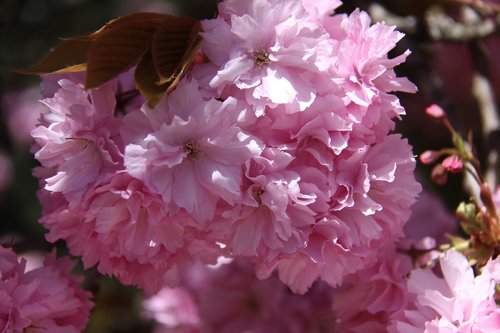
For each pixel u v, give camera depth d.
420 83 0.89
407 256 0.71
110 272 0.68
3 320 0.68
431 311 0.67
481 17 0.92
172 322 0.93
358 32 0.65
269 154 0.64
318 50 0.64
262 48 0.64
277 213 0.64
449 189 0.98
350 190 0.65
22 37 1.12
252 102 0.63
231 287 0.88
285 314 0.86
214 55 0.64
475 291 0.66
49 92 0.68
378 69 0.65
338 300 0.72
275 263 0.66
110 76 0.63
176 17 0.64
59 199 0.67
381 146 0.66
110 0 1.20
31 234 1.27
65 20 1.15
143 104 0.64
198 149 0.63
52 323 0.69
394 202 0.66
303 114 0.64
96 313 1.08
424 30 0.88
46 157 0.65
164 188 0.63
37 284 0.68
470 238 0.70
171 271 0.70
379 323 0.71
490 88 0.87
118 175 0.63
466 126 0.96
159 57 0.63
